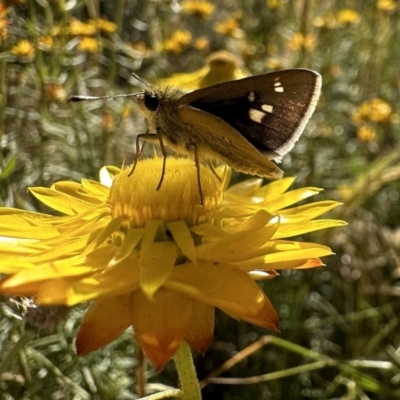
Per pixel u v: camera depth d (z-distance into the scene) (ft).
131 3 0.78
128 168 0.28
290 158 0.61
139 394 0.36
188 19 0.89
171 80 0.57
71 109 0.54
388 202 0.64
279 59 0.69
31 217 0.28
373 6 0.76
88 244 0.25
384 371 0.48
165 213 0.26
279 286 0.54
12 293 0.22
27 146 0.54
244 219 0.28
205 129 0.27
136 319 0.23
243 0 0.81
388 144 0.69
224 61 0.55
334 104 0.72
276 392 0.49
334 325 0.54
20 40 0.51
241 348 0.51
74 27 0.54
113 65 0.56
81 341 0.23
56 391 0.41
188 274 0.24
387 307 0.49
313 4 0.73
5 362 0.29
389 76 0.78
